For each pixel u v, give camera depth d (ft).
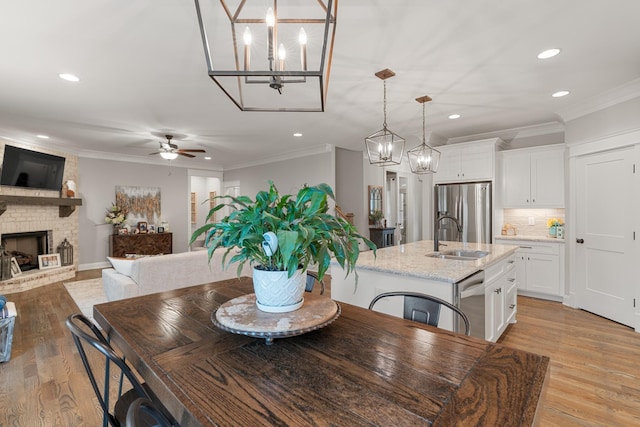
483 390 2.79
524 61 8.64
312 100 11.58
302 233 3.50
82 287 16.43
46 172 18.17
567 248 13.23
